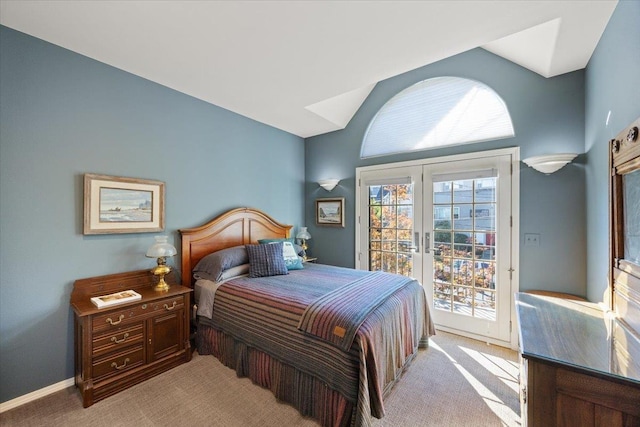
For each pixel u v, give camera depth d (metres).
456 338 2.91
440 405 1.87
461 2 1.54
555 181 2.46
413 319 2.39
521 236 2.62
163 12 1.64
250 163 3.54
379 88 3.60
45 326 1.96
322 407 1.68
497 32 1.81
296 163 4.27
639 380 0.91
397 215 3.46
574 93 2.37
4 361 1.80
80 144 2.13
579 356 1.08
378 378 1.64
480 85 2.88
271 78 2.50
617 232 1.48
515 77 2.65
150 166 2.55
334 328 1.67
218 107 3.16
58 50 2.02
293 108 3.23
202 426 1.68
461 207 2.98
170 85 2.65
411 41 1.92
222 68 2.33
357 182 3.80
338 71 2.36
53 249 2.00
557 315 1.58
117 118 2.33
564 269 2.42
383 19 1.69
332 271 3.00
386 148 3.56
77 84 2.11
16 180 1.84
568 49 2.01
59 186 2.03
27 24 1.77
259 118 3.55
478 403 1.89
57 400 1.90
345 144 3.93
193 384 2.10
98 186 2.20
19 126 1.85
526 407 1.16
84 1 1.55
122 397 1.94
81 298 2.11
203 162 3.01
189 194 2.87
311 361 1.75
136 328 2.09
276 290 2.27
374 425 1.70
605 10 1.58
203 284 2.62
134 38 1.92
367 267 3.71
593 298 2.08
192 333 2.74
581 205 2.34
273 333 1.97
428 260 3.20
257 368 2.09
